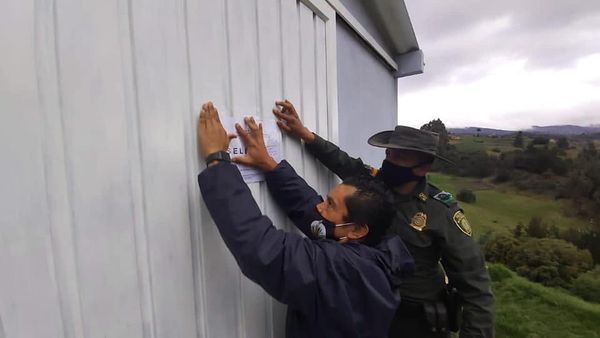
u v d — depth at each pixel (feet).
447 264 5.17
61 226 2.06
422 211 5.18
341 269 3.03
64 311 2.07
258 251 2.78
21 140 1.87
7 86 1.81
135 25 2.51
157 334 2.65
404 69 14.40
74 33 2.13
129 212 2.46
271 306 4.00
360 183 3.70
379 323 3.10
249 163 3.62
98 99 2.27
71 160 2.11
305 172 4.94
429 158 5.05
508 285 23.07
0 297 1.78
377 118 11.27
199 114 3.04
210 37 3.17
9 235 1.82
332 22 5.70
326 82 5.54
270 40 4.04
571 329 19.08
